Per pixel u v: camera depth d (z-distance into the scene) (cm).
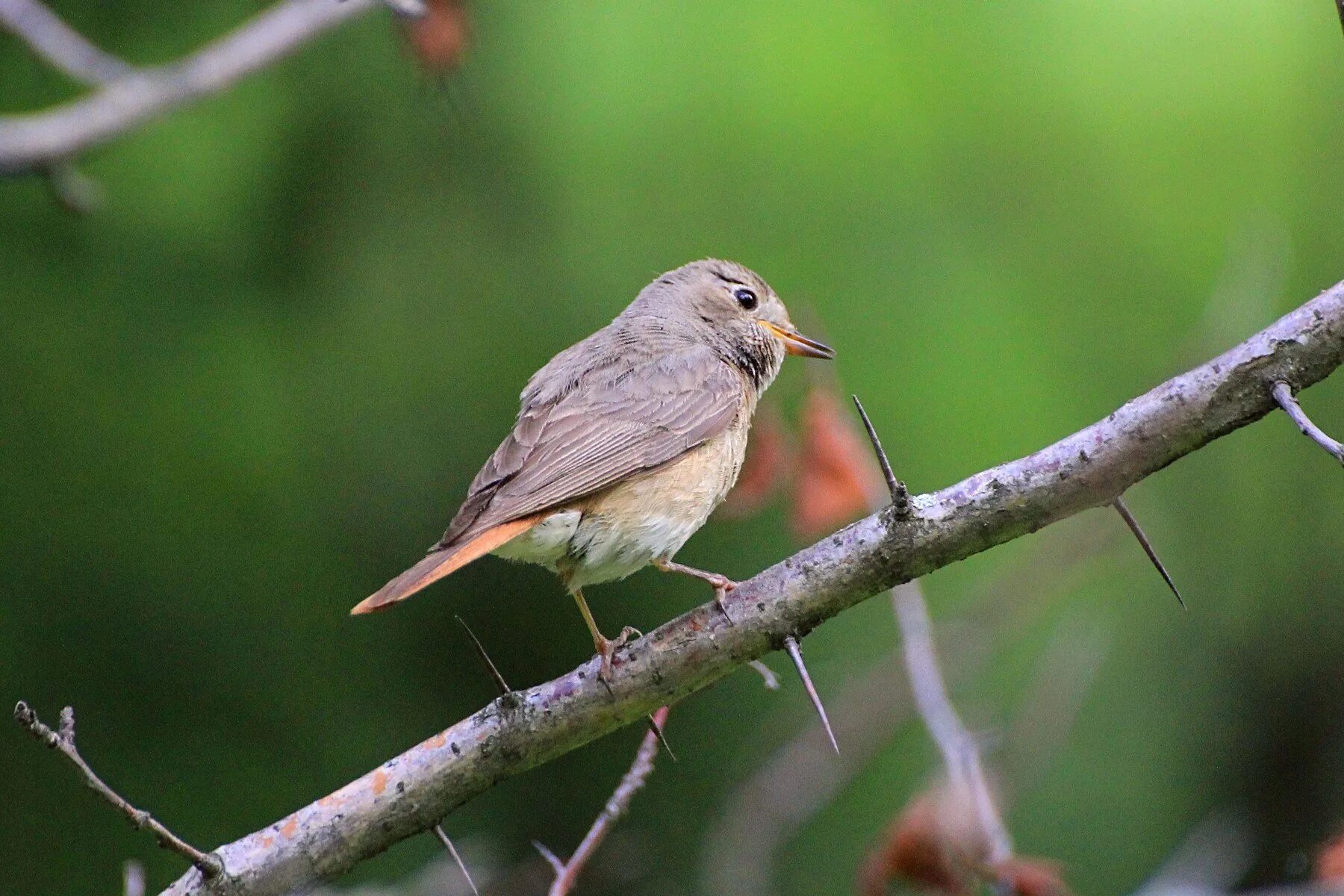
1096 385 1279
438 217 1246
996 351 1285
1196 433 579
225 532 1230
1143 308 1320
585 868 1169
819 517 973
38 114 1298
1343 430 1416
